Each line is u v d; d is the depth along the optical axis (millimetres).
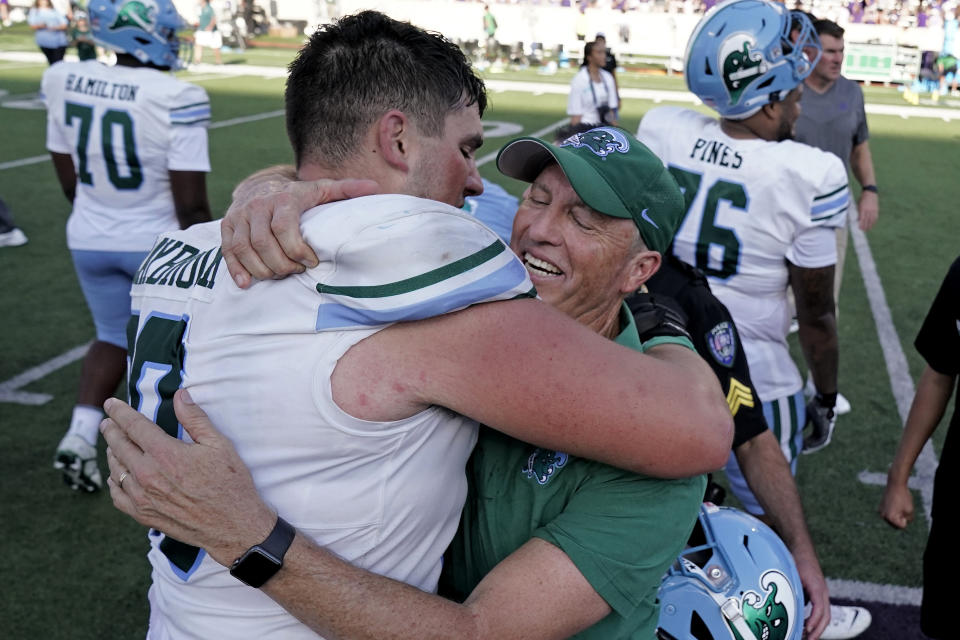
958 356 1975
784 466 1986
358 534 985
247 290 997
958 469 1916
